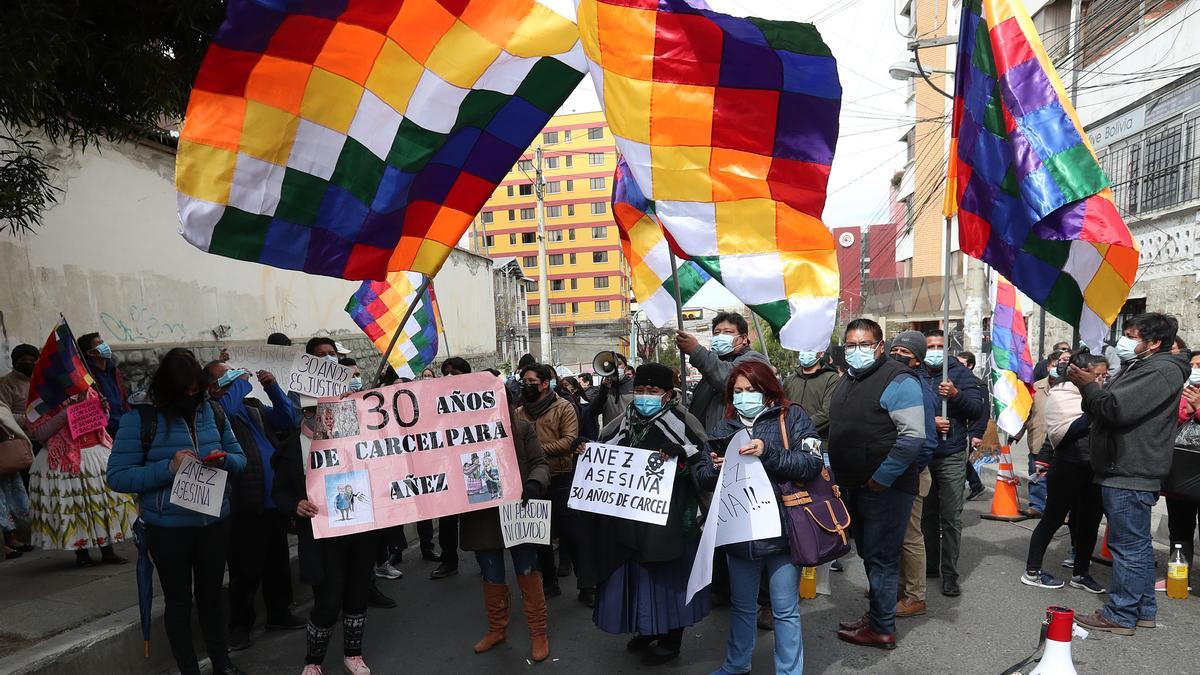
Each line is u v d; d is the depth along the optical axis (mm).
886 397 4297
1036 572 5637
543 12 4398
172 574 3898
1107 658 4266
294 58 3957
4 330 7227
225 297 10602
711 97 3854
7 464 5512
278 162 4012
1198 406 5059
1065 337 16578
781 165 3846
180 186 3834
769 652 4586
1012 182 4879
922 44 12922
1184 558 5355
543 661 4590
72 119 4832
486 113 4445
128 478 3811
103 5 4297
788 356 27938
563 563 6727
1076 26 15109
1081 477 5328
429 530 7262
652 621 4129
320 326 13141
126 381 8609
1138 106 13570
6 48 3514
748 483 3727
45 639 4195
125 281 8789
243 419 5008
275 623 5324
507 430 4422
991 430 9445
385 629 5270
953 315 27859
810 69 3768
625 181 6375
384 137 4219
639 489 4051
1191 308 12055
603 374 7422
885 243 42125
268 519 5070
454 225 4625
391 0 4066
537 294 88062
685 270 6488
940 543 5637
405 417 4301
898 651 4496
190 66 4734
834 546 3693
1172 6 12836
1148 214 13180
